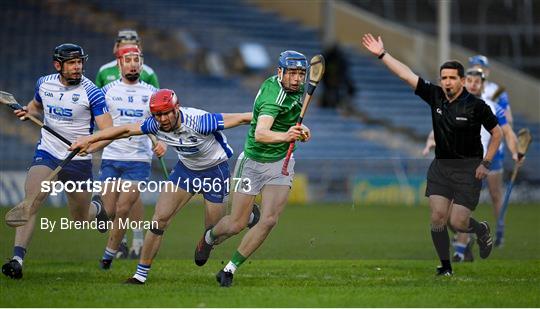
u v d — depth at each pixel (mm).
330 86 75438
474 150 28797
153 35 79062
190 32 80250
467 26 88000
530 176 64812
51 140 27719
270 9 87750
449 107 28266
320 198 63219
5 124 65938
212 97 74438
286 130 25156
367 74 83000
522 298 23625
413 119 78250
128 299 22906
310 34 85188
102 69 35281
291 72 24094
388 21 88188
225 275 25500
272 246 36156
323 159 62562
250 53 78688
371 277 28422
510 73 83750
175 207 25844
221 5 85562
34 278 26797
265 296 23594
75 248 33594
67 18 77875
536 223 46812
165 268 29969
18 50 73125
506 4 88875
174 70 76625
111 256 29766
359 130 75062
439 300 23219
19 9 77062
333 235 41000
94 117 27922
